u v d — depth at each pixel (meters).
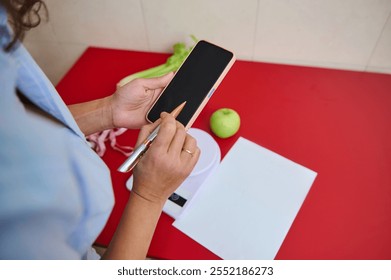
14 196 0.31
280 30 0.86
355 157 0.73
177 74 0.66
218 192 0.69
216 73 0.65
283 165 0.73
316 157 0.74
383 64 0.87
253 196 0.68
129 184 0.71
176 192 0.68
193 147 0.49
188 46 0.96
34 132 0.33
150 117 0.64
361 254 0.60
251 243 0.62
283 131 0.80
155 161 0.45
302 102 0.85
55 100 0.37
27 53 0.34
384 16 0.76
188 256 0.61
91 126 0.67
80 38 1.05
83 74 0.98
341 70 0.91
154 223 0.48
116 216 0.67
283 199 0.67
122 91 0.64
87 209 0.41
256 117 0.83
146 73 0.90
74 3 0.94
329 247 0.61
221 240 0.63
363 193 0.68
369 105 0.82
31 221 0.32
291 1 0.79
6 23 0.30
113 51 1.05
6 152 0.31
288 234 0.63
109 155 0.77
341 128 0.79
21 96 0.37
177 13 0.90
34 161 0.33
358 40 0.83
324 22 0.81
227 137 0.79
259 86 0.89
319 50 0.88
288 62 0.94
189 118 0.61
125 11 0.93
